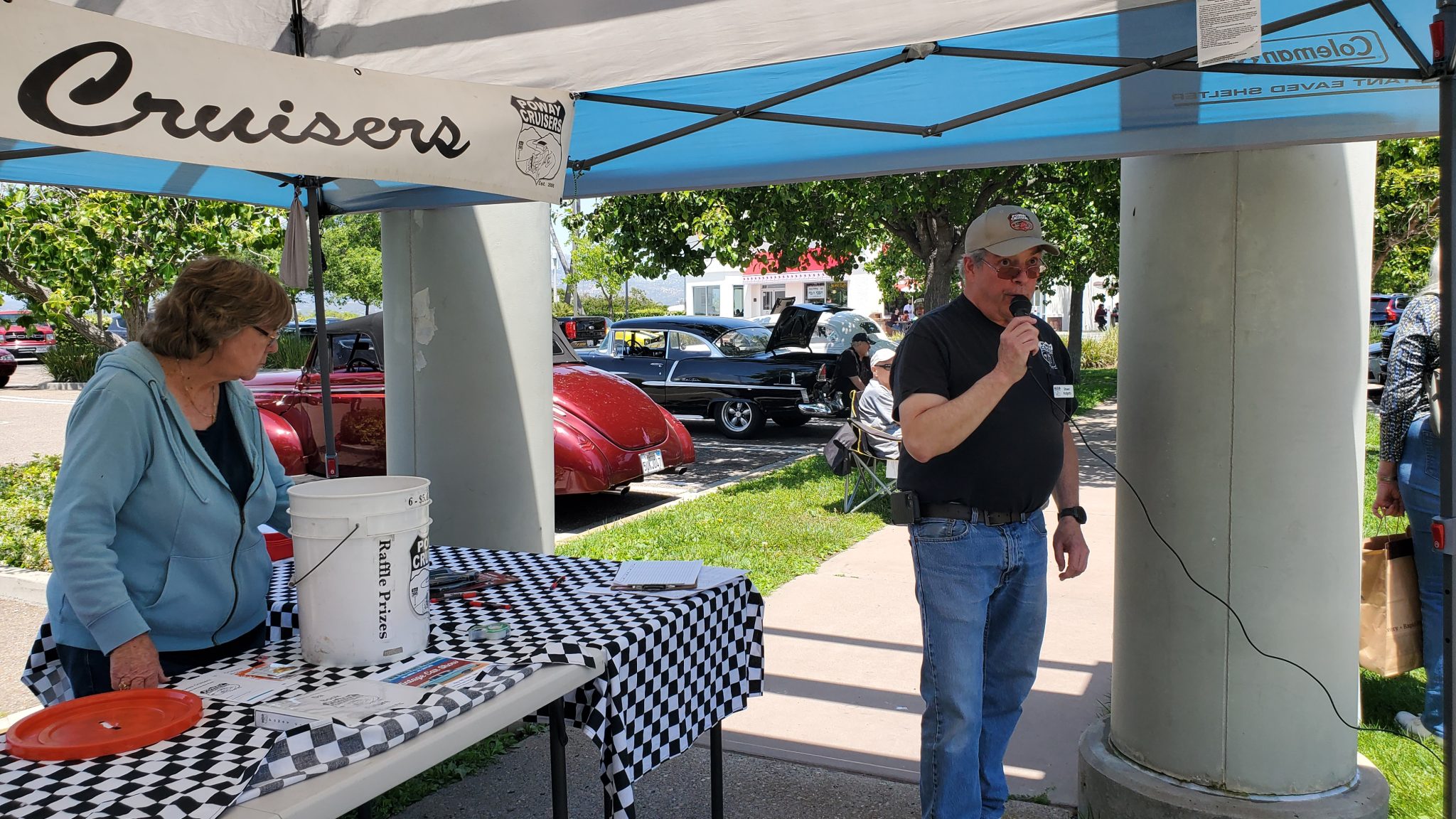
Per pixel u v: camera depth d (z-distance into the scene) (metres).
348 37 2.85
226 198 4.42
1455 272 2.36
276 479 2.71
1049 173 10.42
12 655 5.26
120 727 1.85
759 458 12.32
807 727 4.25
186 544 2.32
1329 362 2.99
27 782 1.67
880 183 9.77
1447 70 2.36
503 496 4.53
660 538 7.69
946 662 2.92
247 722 1.92
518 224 4.47
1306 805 3.07
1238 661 3.09
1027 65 2.99
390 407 4.60
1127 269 3.28
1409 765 3.73
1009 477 2.91
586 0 2.50
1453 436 2.39
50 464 9.48
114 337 9.59
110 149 2.09
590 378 9.32
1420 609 3.96
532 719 2.54
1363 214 3.03
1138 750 3.30
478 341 4.42
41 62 1.98
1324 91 2.79
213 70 2.23
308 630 2.27
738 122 3.57
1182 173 3.05
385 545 2.24
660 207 10.16
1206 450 3.06
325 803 1.69
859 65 3.12
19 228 8.12
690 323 14.25
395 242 4.43
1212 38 2.16
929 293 11.82
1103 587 6.22
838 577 6.59
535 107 2.90
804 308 13.78
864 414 8.34
